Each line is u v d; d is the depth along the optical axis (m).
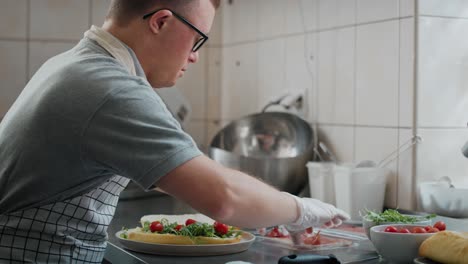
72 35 2.65
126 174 1.11
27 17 2.60
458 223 1.68
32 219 1.22
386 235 1.24
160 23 1.23
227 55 2.80
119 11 1.25
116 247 1.46
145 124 1.10
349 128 2.13
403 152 1.92
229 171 1.16
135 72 1.24
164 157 1.08
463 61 1.96
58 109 1.14
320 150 2.27
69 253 1.26
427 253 1.17
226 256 1.38
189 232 1.40
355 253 1.38
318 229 1.66
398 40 1.93
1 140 1.24
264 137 2.38
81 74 1.15
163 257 1.38
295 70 2.39
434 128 1.91
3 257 1.22
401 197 1.93
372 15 2.03
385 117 1.98
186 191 1.10
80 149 1.13
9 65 2.59
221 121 2.84
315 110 2.29
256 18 2.60
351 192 1.88
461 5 1.94
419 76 1.88
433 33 1.90
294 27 2.39
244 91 2.69
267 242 1.53
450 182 1.94
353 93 2.11
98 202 1.27
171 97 2.53
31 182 1.19
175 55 1.26
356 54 2.10
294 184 2.18
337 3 2.17
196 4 1.24
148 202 2.28
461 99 1.95
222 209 1.12
